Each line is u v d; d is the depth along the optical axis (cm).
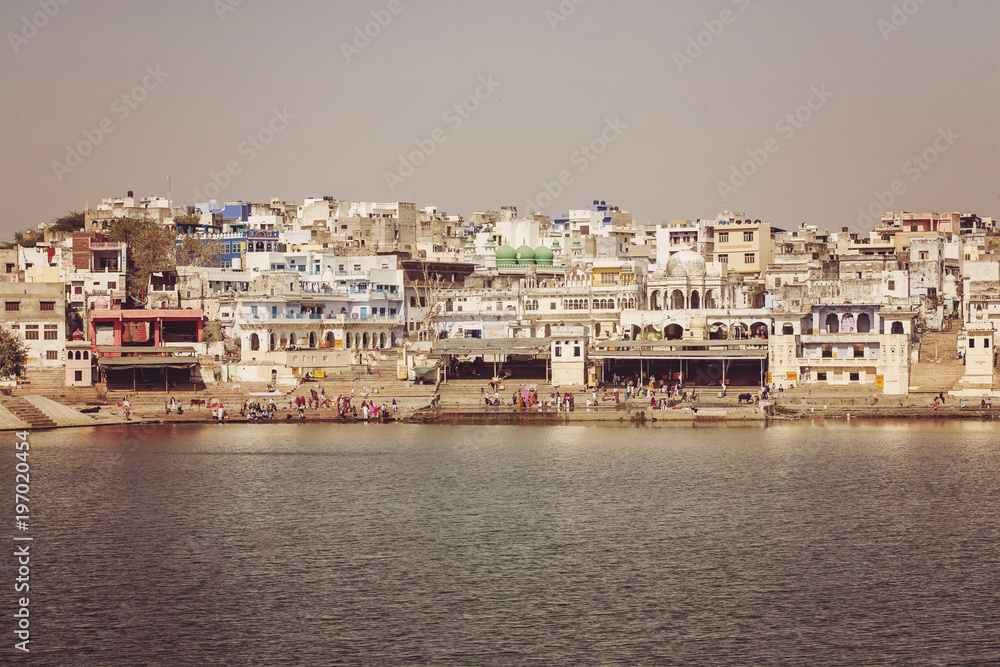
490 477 11225
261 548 8725
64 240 19488
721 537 8925
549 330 17612
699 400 14825
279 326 17362
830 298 16450
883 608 7306
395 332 18938
